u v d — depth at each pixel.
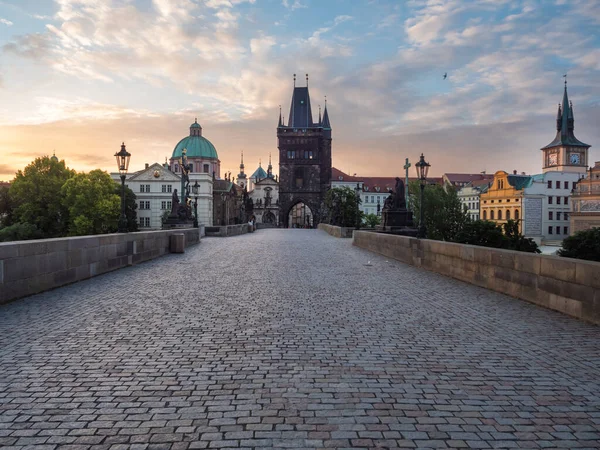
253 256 22.02
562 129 115.56
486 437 4.11
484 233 52.66
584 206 86.06
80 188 76.12
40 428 4.18
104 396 4.88
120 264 16.72
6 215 83.75
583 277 8.58
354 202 71.69
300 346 6.73
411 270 16.50
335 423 4.34
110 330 7.54
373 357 6.25
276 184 168.00
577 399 4.94
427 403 4.80
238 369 5.73
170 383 5.25
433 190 81.25
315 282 13.27
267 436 4.09
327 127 134.75
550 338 7.31
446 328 7.90
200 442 3.98
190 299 10.39
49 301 10.06
